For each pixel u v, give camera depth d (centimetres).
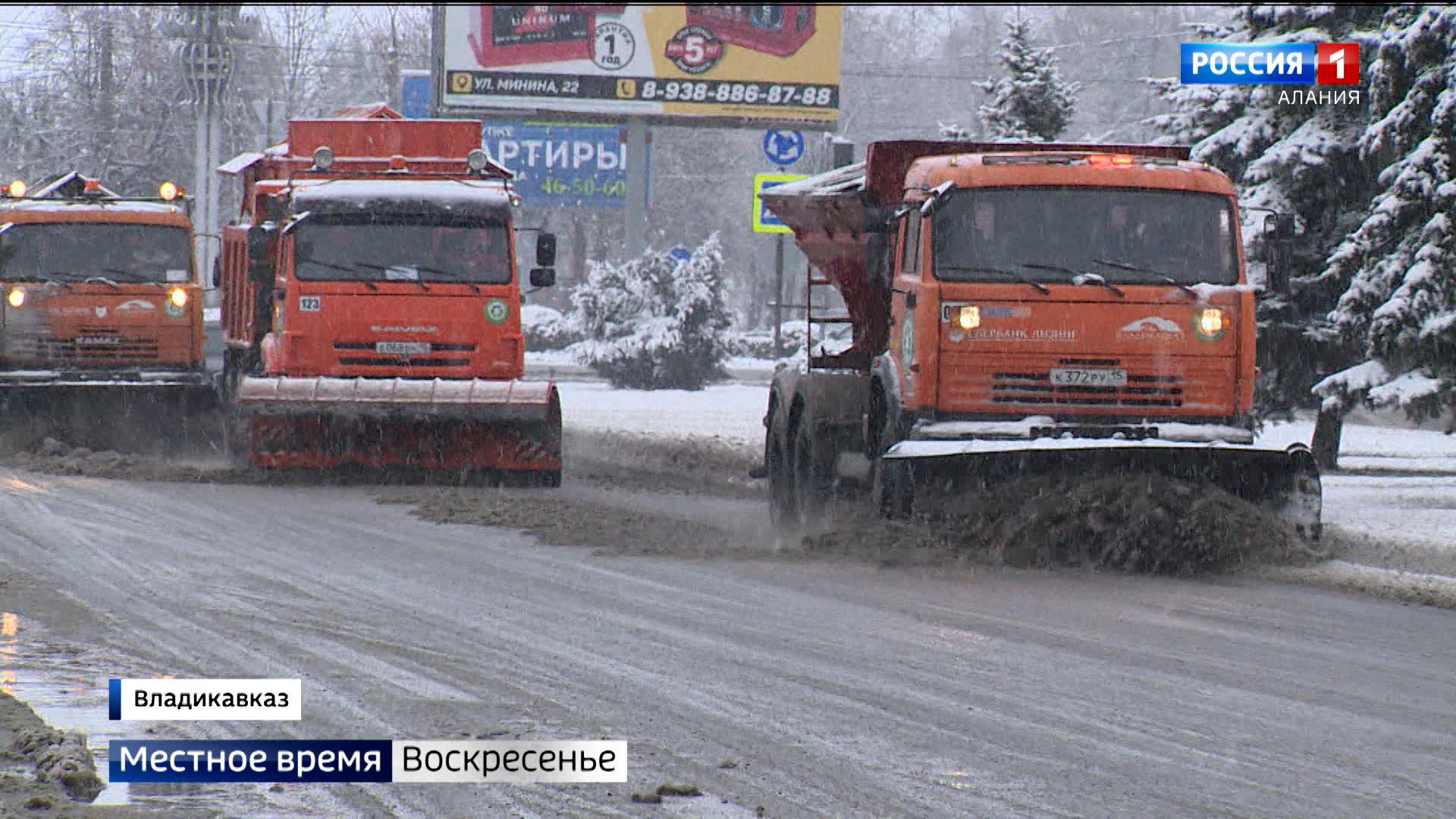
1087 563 4350
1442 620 3653
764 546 4762
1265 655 3244
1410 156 6969
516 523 5144
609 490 6353
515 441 6291
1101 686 2950
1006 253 4494
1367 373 7094
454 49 17938
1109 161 4619
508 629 3447
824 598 3872
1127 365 4478
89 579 4022
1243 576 4244
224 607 3675
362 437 6244
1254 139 8106
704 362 14888
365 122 7369
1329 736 2616
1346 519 5534
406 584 4019
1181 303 4488
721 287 15125
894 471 4478
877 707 2781
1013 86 12194
